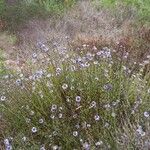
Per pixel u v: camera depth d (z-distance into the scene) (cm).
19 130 110
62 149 102
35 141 104
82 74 115
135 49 158
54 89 113
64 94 113
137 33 176
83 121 105
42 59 134
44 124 108
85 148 93
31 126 108
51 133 104
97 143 93
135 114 101
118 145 92
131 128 96
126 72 122
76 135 97
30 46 198
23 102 115
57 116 109
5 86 125
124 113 107
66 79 114
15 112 114
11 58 197
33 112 107
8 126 114
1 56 198
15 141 106
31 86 119
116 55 145
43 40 198
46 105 112
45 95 113
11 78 132
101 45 171
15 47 212
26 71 137
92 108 106
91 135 100
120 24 214
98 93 111
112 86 112
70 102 110
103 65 120
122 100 111
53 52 131
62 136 102
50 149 103
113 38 177
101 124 103
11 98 118
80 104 109
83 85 112
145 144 87
